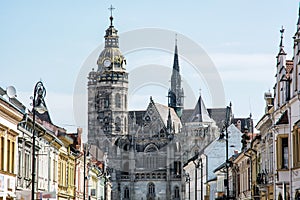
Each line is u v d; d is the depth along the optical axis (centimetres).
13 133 6041
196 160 15925
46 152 7688
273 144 6825
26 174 6688
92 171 12338
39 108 5050
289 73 6462
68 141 9344
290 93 6381
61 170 8888
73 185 10006
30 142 6750
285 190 6338
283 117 6444
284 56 6700
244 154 9050
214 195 13488
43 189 7506
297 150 5969
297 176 5956
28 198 5866
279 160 6469
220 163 14675
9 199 5881
